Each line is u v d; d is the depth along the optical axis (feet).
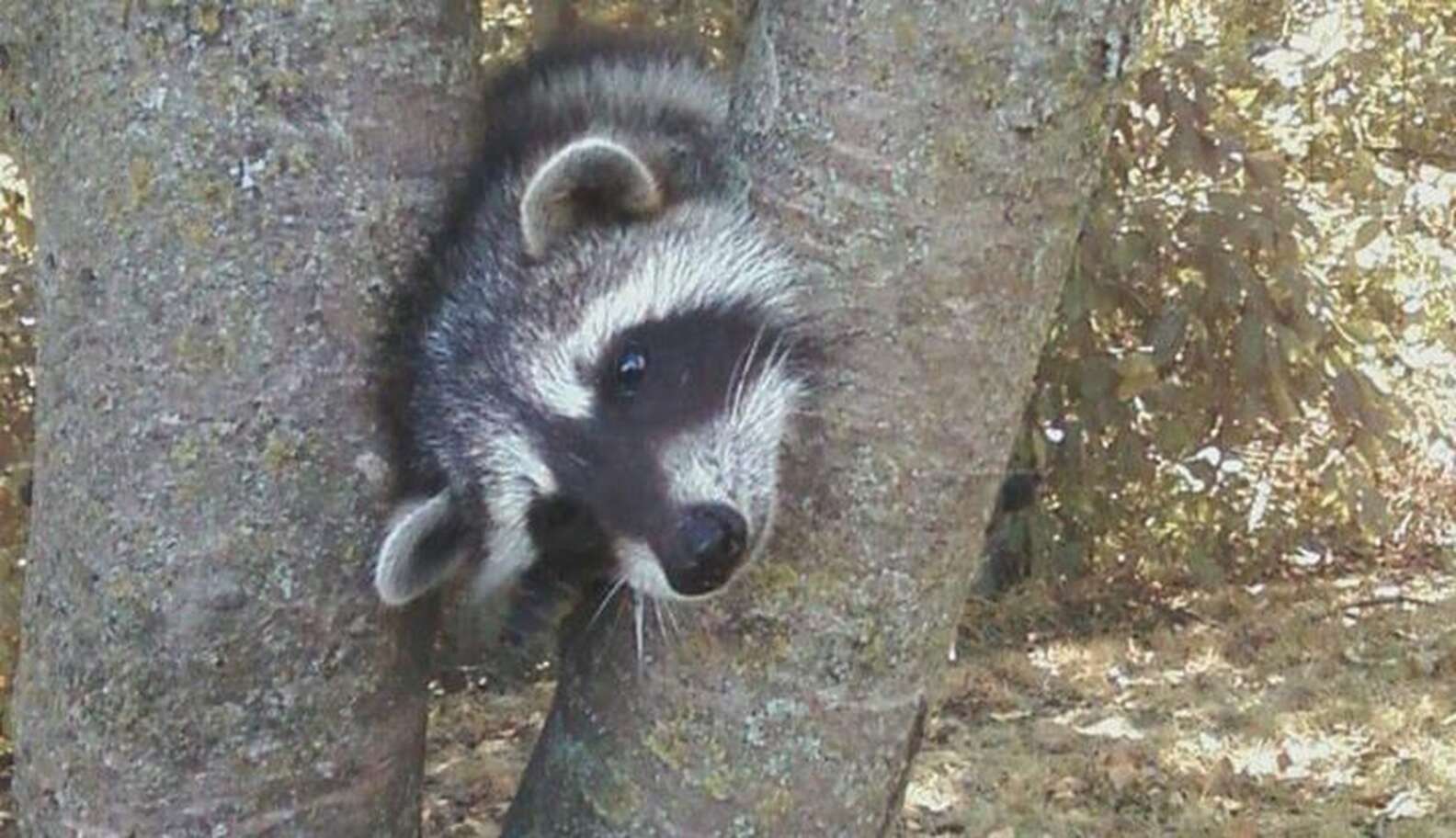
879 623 2.93
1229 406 6.39
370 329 2.98
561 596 3.27
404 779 3.09
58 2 2.93
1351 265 6.61
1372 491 6.83
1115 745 5.52
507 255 3.19
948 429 2.89
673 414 3.13
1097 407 6.55
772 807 2.94
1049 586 7.14
